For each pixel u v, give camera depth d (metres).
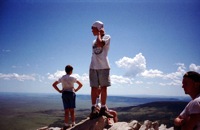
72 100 7.67
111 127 6.46
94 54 6.47
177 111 129.38
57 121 151.25
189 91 3.69
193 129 3.40
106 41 6.34
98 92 7.08
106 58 6.37
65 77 7.67
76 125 6.44
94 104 6.48
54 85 7.79
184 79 3.75
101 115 6.37
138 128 7.03
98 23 6.41
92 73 6.47
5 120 163.00
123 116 116.50
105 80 6.29
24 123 151.38
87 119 6.72
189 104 3.55
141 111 142.62
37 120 165.12
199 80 3.61
